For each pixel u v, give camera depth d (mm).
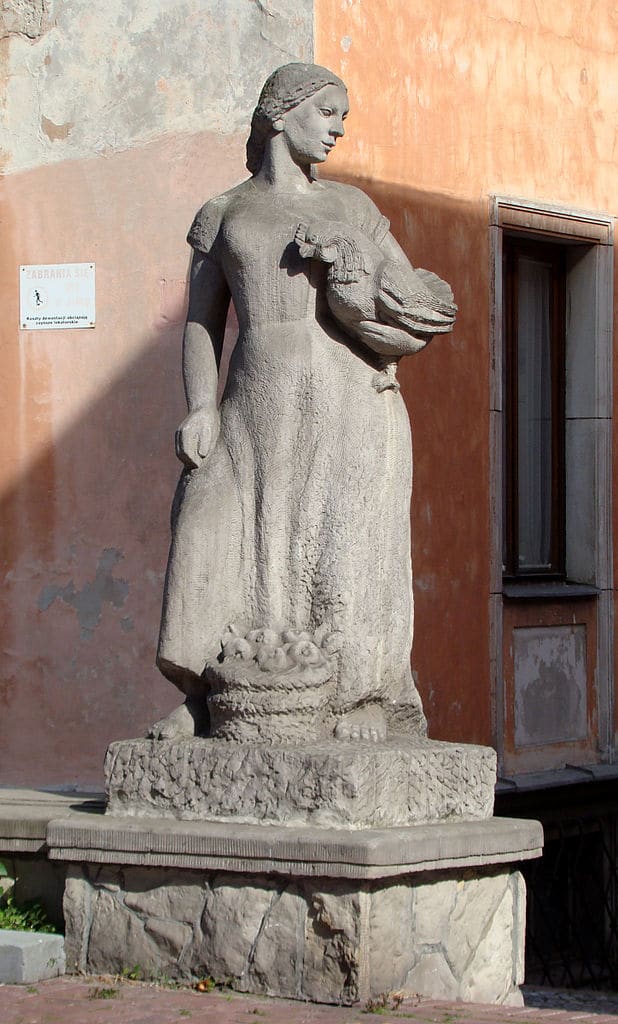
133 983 7074
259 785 7047
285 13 10836
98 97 10977
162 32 10914
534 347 12898
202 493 7516
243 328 7570
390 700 7535
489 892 7453
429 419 11484
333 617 7344
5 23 11086
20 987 7035
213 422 7621
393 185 11359
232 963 6914
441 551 11531
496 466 11953
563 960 12133
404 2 11516
